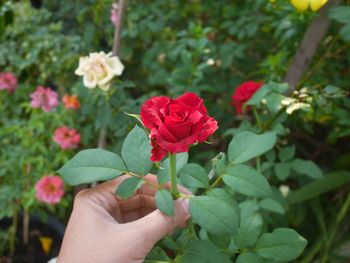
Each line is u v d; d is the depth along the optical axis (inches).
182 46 22.5
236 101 18.8
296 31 18.3
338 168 23.3
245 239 11.8
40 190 21.7
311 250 21.6
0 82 24.6
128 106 18.4
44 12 27.9
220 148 26.7
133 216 13.5
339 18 14.9
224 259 10.9
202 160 24.6
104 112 18.2
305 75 18.8
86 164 10.6
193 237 11.6
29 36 26.0
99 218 11.5
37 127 23.2
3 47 26.4
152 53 25.5
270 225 19.9
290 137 25.7
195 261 10.8
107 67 16.9
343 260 21.5
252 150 11.2
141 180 10.6
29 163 22.9
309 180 22.4
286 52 19.5
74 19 30.5
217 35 26.8
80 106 23.1
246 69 25.2
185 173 11.5
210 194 11.0
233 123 26.0
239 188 10.9
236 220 9.9
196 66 22.5
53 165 23.5
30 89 26.1
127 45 25.6
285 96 16.3
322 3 14.0
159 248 11.5
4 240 23.7
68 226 11.7
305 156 26.5
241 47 23.7
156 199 10.3
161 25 24.3
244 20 23.4
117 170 10.6
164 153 9.0
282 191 19.6
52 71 25.7
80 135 24.2
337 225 21.5
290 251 11.5
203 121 9.0
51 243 23.7
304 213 22.3
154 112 8.8
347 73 22.8
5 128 23.4
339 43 20.1
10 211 22.7
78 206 11.9
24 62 25.1
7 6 22.8
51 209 23.5
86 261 10.8
